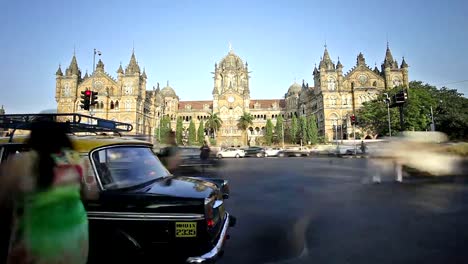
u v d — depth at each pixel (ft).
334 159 117.50
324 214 28.25
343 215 27.71
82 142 14.08
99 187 13.12
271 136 305.73
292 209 30.66
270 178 57.26
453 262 16.72
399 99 82.48
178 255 12.46
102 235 12.84
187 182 16.31
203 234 12.62
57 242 8.75
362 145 137.69
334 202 33.60
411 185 43.21
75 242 9.24
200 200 12.99
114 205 12.87
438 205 30.48
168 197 13.01
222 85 340.39
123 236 12.72
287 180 53.88
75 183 9.58
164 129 272.72
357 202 33.22
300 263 16.99
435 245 19.36
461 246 19.03
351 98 256.11
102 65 267.18
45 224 8.66
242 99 325.62
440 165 45.70
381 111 168.66
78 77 266.57
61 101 257.14
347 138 231.91
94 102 68.49
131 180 14.67
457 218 25.50
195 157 76.89
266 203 33.86
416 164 46.68
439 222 24.50
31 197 8.75
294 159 126.72
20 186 8.79
